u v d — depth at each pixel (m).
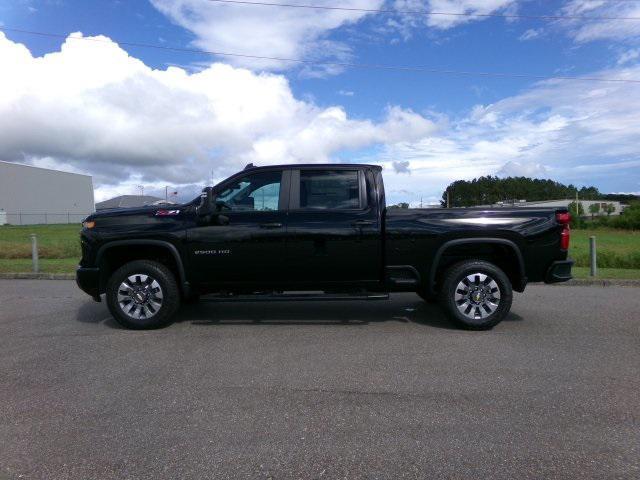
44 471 2.95
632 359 5.04
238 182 6.45
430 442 3.28
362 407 3.85
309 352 5.32
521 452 3.14
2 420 3.64
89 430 3.47
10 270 12.99
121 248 6.43
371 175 6.40
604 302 8.41
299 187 6.38
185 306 7.85
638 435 3.36
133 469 2.96
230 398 4.04
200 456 3.11
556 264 6.21
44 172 77.62
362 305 7.92
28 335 6.11
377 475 2.89
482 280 6.18
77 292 9.80
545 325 6.57
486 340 5.79
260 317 7.05
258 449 3.20
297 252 6.21
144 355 5.23
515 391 4.16
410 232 6.18
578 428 3.47
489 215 6.21
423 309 7.60
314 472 2.93
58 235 32.84
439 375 4.57
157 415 3.72
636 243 28.80
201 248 6.22
